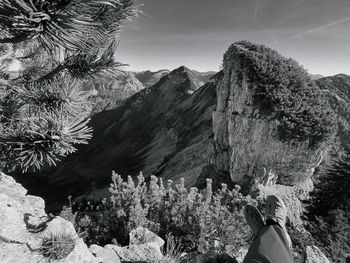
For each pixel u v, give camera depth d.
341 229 15.68
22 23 1.29
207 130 82.56
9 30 1.45
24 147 1.83
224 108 43.66
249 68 38.31
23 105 2.20
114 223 6.56
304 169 37.75
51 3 1.32
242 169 39.59
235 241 5.84
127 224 6.27
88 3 1.37
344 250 13.40
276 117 36.81
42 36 1.46
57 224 3.21
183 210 6.77
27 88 2.33
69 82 2.26
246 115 38.28
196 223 6.29
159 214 7.03
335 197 21.61
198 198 7.20
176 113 132.75
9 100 2.18
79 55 2.37
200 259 3.72
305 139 36.25
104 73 2.47
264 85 36.97
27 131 1.77
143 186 7.57
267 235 2.94
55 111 1.98
